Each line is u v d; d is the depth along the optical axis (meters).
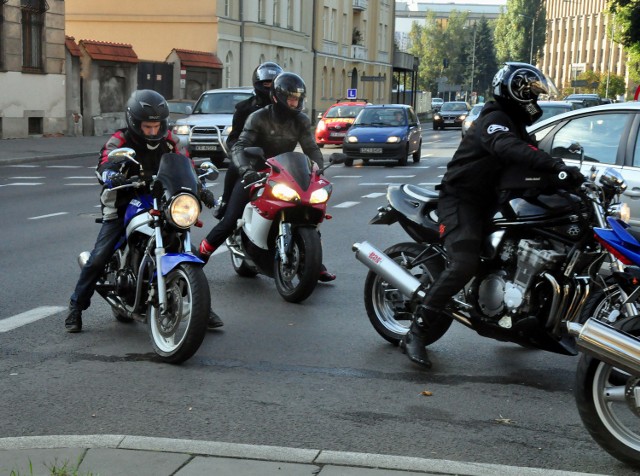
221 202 8.64
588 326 4.15
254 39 49.19
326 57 62.81
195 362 5.93
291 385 5.46
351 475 3.88
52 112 33.84
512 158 5.19
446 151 32.62
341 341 6.55
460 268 5.52
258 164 8.05
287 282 7.87
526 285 5.36
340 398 5.23
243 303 7.76
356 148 24.97
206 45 45.84
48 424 4.71
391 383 5.55
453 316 5.73
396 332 6.44
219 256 10.12
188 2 45.78
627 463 4.20
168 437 4.54
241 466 3.96
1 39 30.89
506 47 135.00
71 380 5.49
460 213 5.56
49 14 33.22
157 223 5.97
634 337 4.09
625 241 4.42
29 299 7.75
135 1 46.62
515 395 5.35
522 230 5.44
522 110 5.42
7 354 6.05
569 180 5.04
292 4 55.72
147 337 6.55
